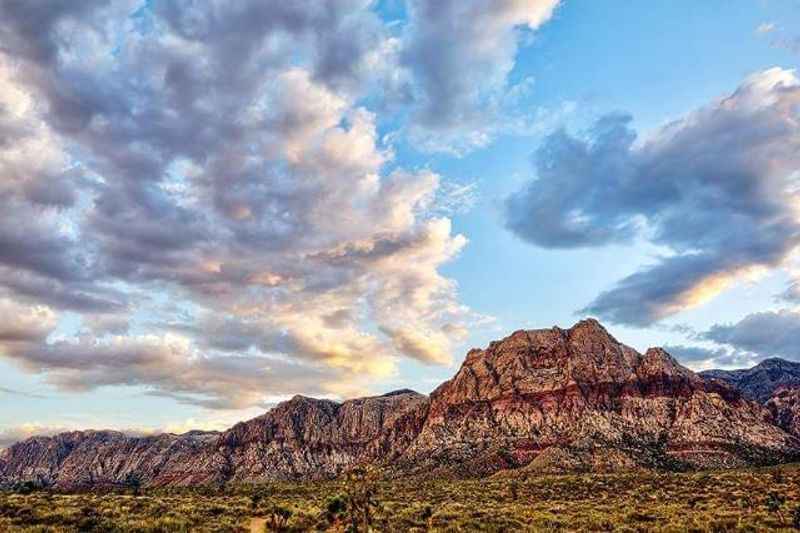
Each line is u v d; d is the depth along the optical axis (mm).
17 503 56812
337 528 51531
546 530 54156
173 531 48906
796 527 53250
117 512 55625
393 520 58719
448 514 63844
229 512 63625
